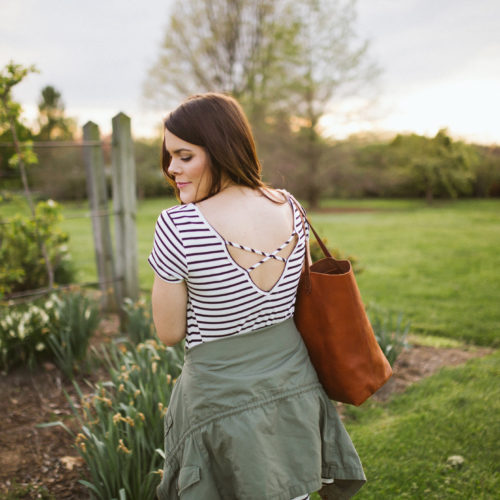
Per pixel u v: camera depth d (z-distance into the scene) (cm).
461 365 311
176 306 97
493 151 2264
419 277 629
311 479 100
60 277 505
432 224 1300
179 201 117
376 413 249
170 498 109
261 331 100
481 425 227
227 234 93
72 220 1534
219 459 97
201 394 98
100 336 369
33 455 209
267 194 105
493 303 485
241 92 1962
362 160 2344
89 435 167
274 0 1847
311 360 116
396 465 200
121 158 362
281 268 101
